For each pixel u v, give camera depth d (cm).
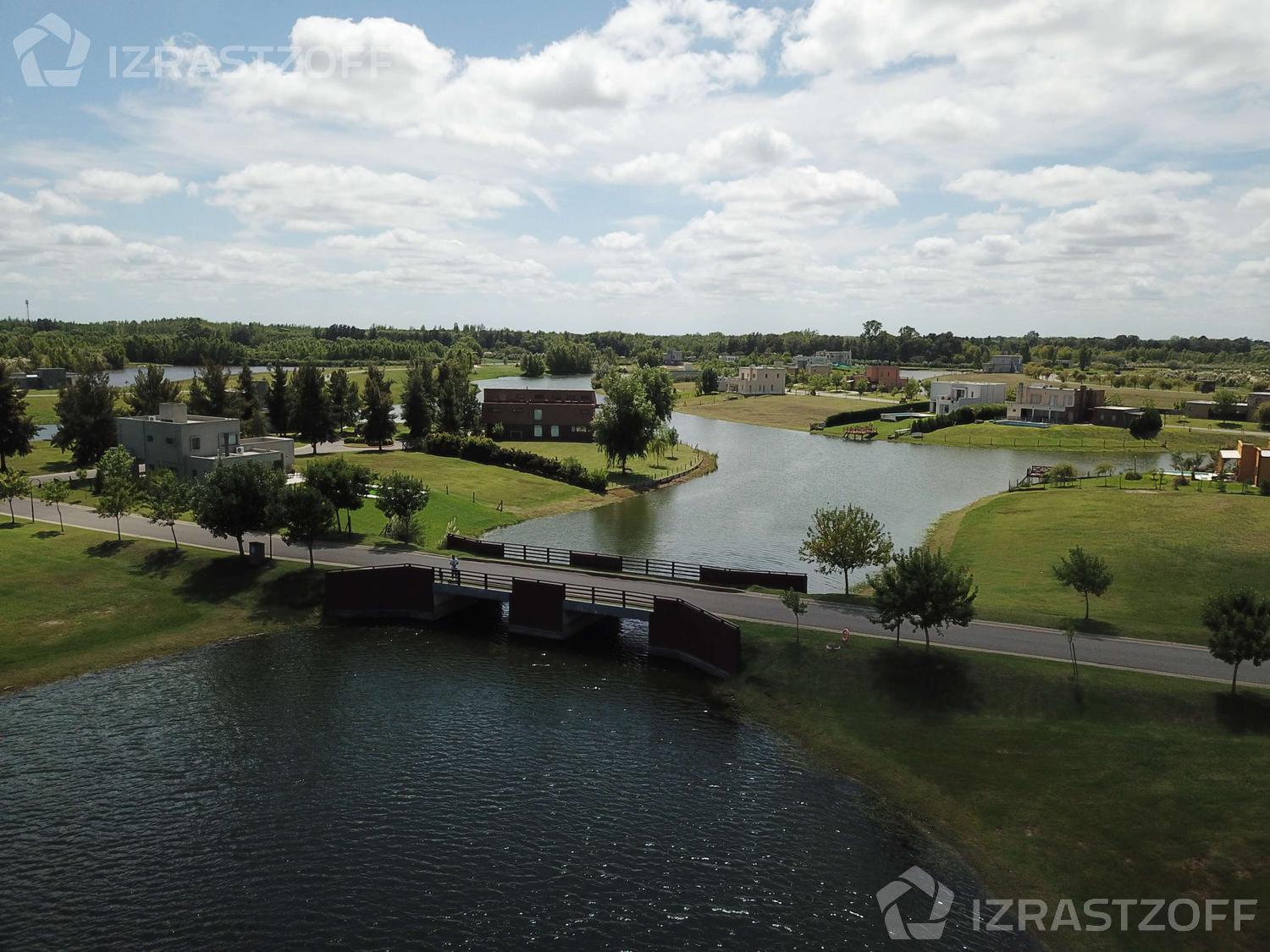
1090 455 14588
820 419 19838
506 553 7156
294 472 9425
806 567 7350
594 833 3450
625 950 2794
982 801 3606
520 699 4719
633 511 9850
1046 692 4228
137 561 6438
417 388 13738
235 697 4691
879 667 4631
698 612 5191
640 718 4484
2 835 3388
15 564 6191
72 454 10756
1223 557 6481
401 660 5278
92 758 4000
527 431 15225
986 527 8369
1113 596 5794
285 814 3559
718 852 3328
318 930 2877
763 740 4241
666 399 16062
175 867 3200
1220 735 3784
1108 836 3312
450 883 3123
